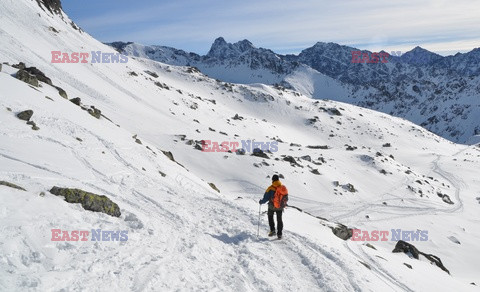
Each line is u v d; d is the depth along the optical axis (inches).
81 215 322.0
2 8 3218.5
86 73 3294.8
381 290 322.0
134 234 322.0
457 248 2308.1
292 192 2598.4
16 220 254.7
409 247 815.1
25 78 1115.3
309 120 7377.0
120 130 1237.1
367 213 2608.3
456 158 6323.8
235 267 314.8
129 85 4178.2
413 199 3211.1
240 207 578.9
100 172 585.9
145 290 223.3
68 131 797.2
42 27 3516.2
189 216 463.8
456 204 3474.4
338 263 361.1
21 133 624.4
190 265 287.6
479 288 620.1
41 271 212.8
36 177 401.1
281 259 358.0
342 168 3577.8
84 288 206.1
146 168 798.5
